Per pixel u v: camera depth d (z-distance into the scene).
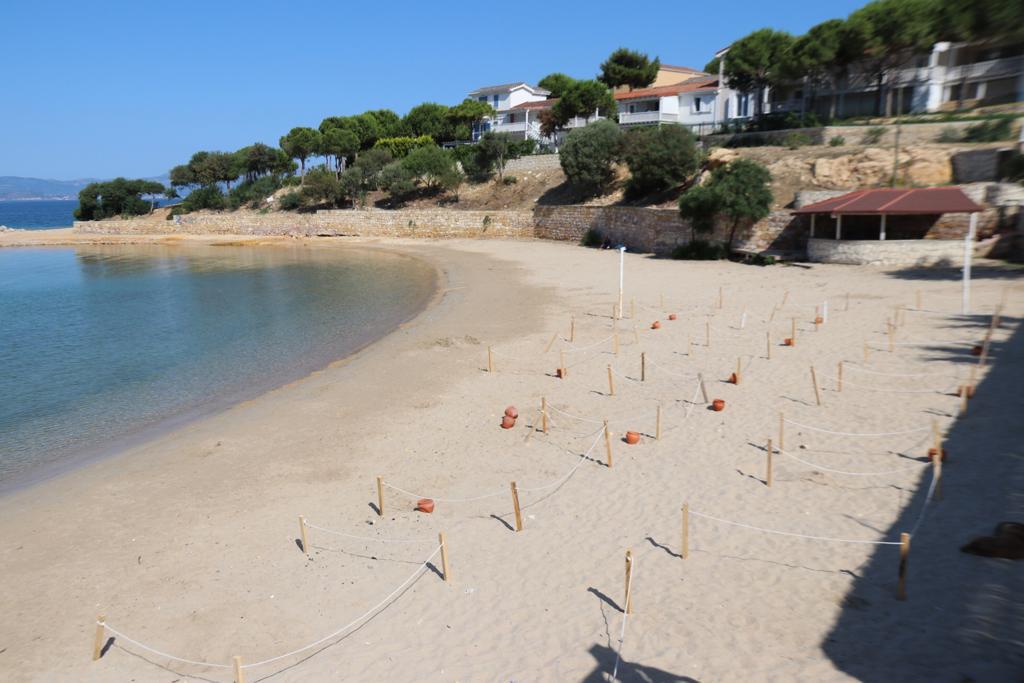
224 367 25.41
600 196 63.16
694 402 17.02
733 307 28.45
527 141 80.25
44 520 13.45
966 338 20.38
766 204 41.12
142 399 21.77
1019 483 10.96
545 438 15.65
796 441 13.95
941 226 36.28
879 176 40.75
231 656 8.81
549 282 39.81
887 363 18.62
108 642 9.37
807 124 52.16
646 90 78.88
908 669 7.10
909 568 9.02
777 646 7.80
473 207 74.56
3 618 10.18
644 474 13.11
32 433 18.91
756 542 10.22
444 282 43.69
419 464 14.82
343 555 11.18
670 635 8.25
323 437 17.08
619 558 10.21
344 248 71.88
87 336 31.94
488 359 23.33
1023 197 34.47
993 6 28.64
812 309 26.58
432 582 10.10
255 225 87.69
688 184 53.81
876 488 11.53
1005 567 8.70
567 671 7.80
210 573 10.95
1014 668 6.86
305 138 95.62
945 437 13.27
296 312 36.22
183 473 15.38
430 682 7.91
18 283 52.91
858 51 47.56
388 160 85.88
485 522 11.85
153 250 78.94
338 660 8.52
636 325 26.64
